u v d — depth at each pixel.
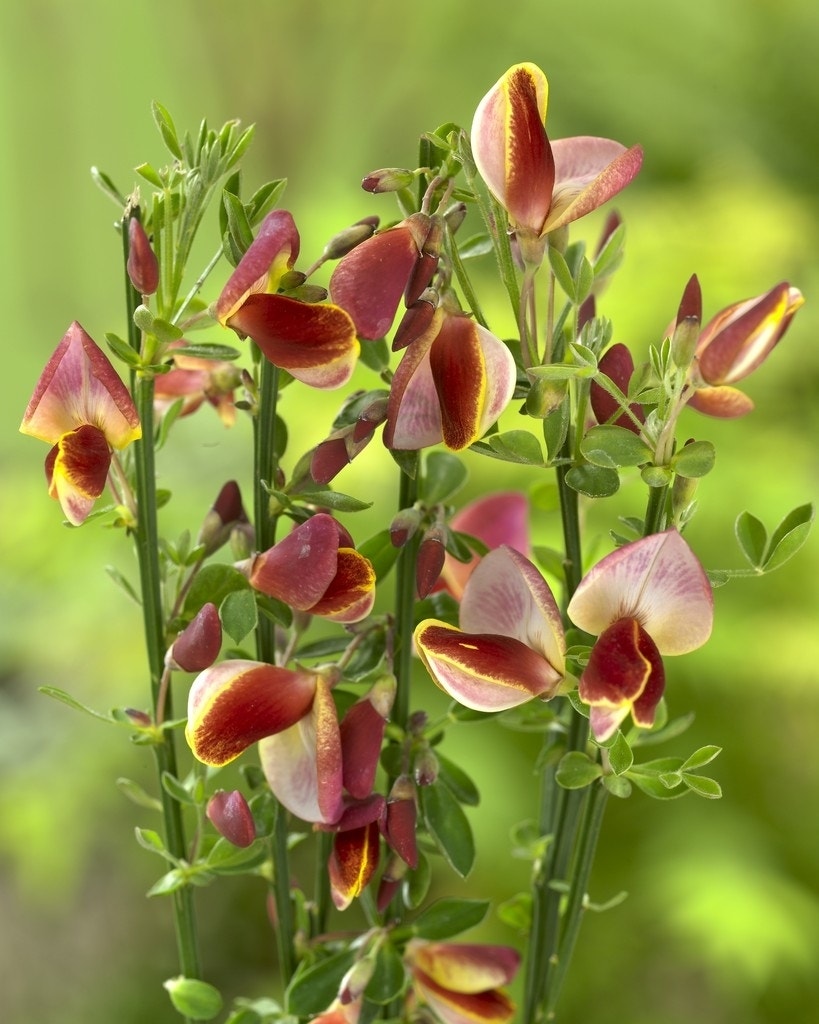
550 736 0.50
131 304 0.47
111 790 1.24
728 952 1.02
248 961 1.23
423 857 0.49
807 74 1.73
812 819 1.17
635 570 0.45
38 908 1.37
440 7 1.95
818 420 1.32
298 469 0.47
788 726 1.19
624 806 1.17
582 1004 1.13
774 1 1.79
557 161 0.47
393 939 0.49
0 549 1.31
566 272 0.46
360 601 0.46
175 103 1.99
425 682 1.08
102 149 1.99
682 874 1.08
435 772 0.47
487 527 0.50
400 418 0.46
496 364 0.45
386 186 0.46
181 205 0.47
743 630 1.12
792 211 1.37
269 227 0.45
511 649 0.46
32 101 1.92
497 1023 0.49
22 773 1.24
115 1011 1.22
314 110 1.95
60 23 1.88
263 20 1.87
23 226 1.95
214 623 0.46
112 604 1.24
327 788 0.46
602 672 0.45
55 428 0.46
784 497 1.16
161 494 0.50
